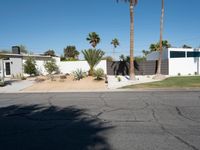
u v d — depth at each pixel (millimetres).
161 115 9227
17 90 21094
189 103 11859
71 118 9133
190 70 37062
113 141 6309
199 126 7602
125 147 5844
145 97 14336
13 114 10227
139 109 10523
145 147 5801
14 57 34938
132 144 6035
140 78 29625
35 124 8352
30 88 22219
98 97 14906
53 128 7762
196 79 25625
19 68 35812
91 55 29828
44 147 6008
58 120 8852
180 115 9172
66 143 6262
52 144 6215
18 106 12328
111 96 15258
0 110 11273
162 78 28453
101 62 37156
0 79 26422
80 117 9258
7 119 9281
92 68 30016
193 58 37125
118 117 9055
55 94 17609
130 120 8547
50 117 9414
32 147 6035
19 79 30531
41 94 17938
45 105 12398
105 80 25328
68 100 13992
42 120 8930
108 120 8633
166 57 38688
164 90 18344
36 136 6938
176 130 7184
